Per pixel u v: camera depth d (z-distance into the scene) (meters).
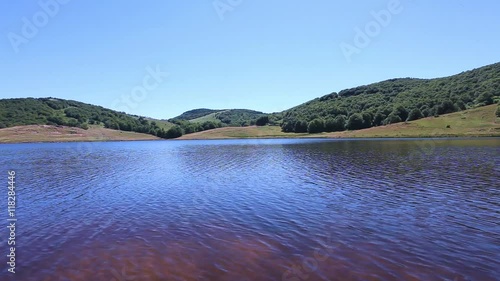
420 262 12.20
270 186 28.70
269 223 17.55
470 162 41.06
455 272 11.37
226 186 29.33
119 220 18.78
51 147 109.38
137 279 11.22
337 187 27.27
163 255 13.29
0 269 12.23
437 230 15.80
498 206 19.95
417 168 37.00
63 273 11.82
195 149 88.94
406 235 15.17
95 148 102.19
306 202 22.22
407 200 22.00
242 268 11.93
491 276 11.05
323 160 48.78
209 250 13.77
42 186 30.77
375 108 165.62
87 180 34.28
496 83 155.00
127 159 60.03
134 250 13.91
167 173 39.34
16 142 138.25
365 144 84.56
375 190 25.55
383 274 11.29
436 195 23.22
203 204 22.42
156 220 18.61
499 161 41.38
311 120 172.38
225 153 70.81
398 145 75.88
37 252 13.91
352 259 12.56
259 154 65.12
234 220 18.28
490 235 14.99
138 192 27.41
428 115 141.75
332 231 15.96
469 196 22.67
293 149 76.06
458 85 177.00
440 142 80.69
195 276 11.36
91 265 12.45
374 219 17.83
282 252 13.40
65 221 18.78
